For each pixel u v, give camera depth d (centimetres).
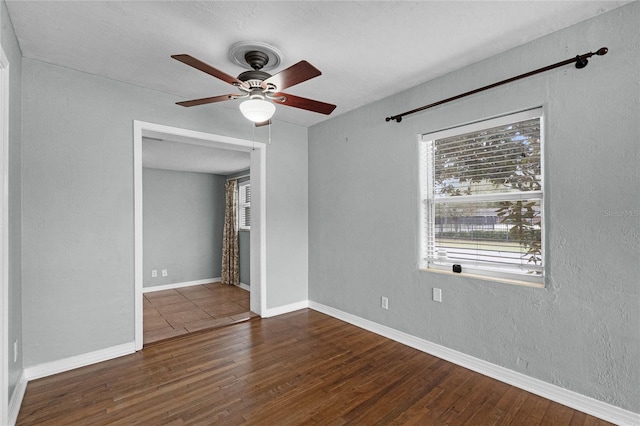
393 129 317
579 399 201
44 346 244
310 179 422
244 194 628
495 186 251
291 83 199
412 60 248
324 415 196
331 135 389
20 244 230
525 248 236
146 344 301
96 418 192
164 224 609
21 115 235
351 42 221
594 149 196
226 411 199
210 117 340
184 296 527
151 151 465
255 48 226
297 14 190
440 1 179
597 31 194
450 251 283
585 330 199
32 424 187
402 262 309
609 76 190
